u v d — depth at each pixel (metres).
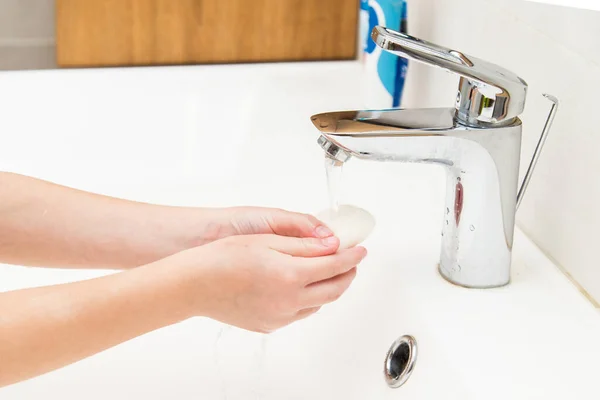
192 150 0.98
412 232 0.74
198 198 0.89
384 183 0.84
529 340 0.58
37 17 1.19
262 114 1.03
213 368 0.68
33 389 0.64
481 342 0.57
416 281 0.65
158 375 0.67
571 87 0.63
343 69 1.13
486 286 0.64
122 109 1.02
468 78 0.56
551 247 0.68
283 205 0.87
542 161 0.68
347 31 1.15
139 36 1.10
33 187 0.63
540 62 0.67
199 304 0.53
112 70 1.09
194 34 1.12
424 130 0.57
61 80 1.05
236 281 0.53
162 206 0.66
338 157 0.57
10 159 0.92
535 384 0.53
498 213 0.61
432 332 0.59
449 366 0.56
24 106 1.00
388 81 1.00
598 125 0.59
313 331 0.72
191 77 1.08
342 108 1.04
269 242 0.55
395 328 0.64
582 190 0.62
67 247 0.64
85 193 0.65
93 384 0.65
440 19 0.90
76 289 0.50
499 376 0.54
